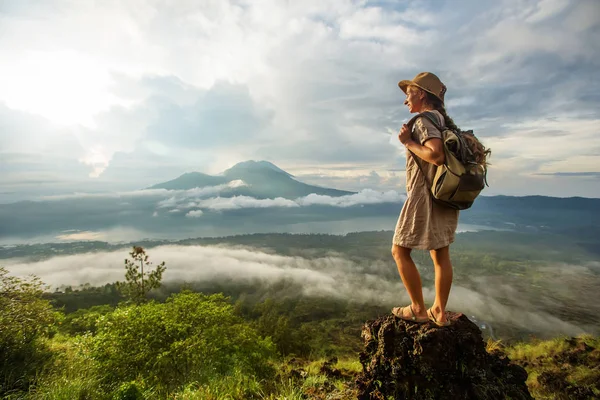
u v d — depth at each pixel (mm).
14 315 6059
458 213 2025
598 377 3863
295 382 3580
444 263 2008
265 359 7707
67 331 10930
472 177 1689
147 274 16688
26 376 4621
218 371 6285
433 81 2023
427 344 2002
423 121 1840
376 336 2389
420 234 1960
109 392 3754
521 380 2207
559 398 3498
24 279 6734
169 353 6184
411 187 2043
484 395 1919
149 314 7648
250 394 3453
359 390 2365
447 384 1975
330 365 5223
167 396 3689
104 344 6512
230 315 8695
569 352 5289
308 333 59906
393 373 2135
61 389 3447
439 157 1725
